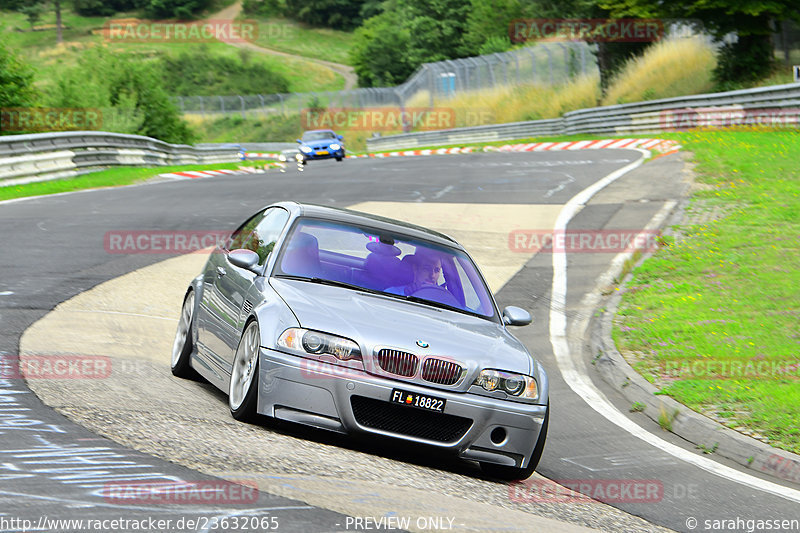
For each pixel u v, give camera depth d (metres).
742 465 12.74
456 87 126.06
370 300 11.22
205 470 8.10
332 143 77.25
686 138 54.19
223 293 12.31
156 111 83.25
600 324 20.25
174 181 48.03
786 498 11.25
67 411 9.80
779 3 68.44
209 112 178.88
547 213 33.56
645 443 13.38
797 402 14.47
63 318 16.11
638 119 72.06
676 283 23.12
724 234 27.72
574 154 55.69
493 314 12.22
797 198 31.86
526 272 25.55
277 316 10.38
